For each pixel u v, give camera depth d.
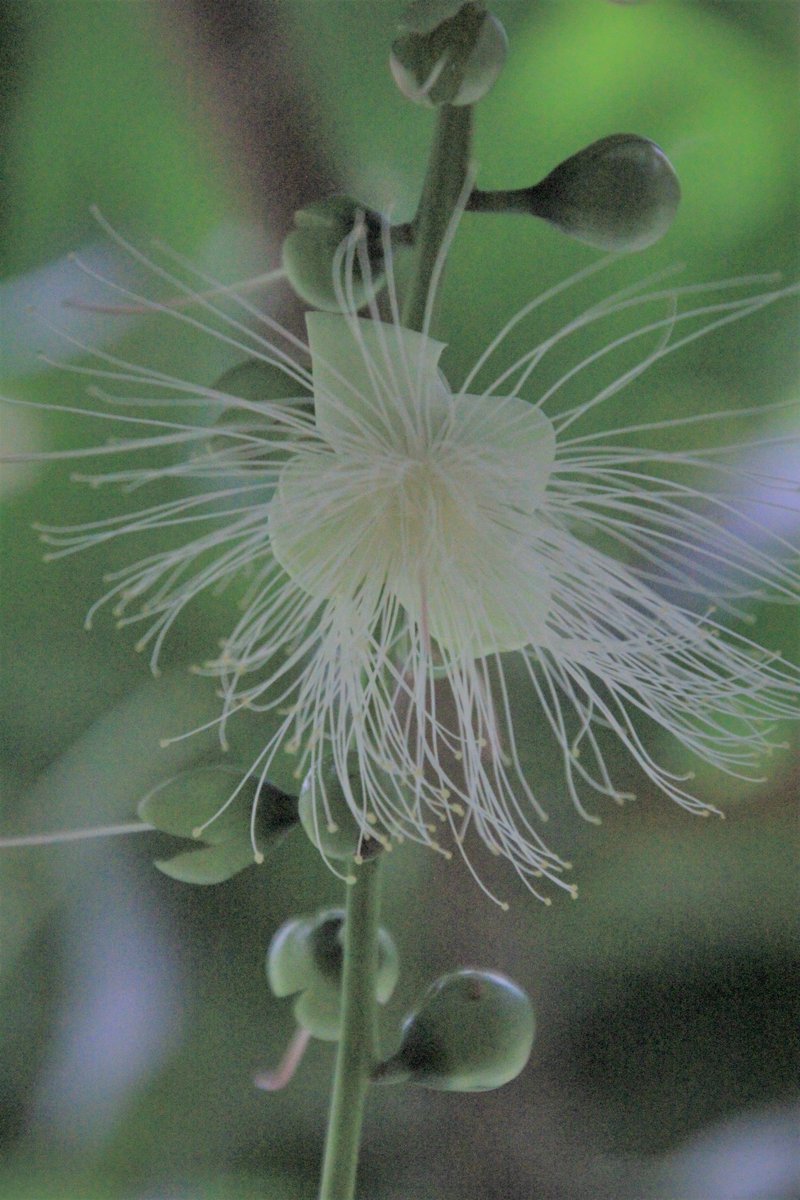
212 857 0.45
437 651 0.48
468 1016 0.45
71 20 0.64
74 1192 0.61
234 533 0.47
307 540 0.46
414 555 0.47
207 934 0.68
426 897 0.64
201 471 0.46
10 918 0.65
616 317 0.65
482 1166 0.64
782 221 0.67
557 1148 0.64
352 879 0.45
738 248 0.67
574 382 0.65
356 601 0.47
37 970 0.65
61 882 0.66
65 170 0.67
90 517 0.68
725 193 0.66
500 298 0.66
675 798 0.47
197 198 0.65
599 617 0.48
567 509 0.47
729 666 0.47
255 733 0.66
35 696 0.69
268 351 0.61
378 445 0.46
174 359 0.64
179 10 0.60
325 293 0.45
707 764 0.64
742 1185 0.60
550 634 0.47
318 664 0.47
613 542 0.50
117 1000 0.65
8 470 0.66
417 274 0.45
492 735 0.46
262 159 0.61
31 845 0.66
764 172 0.66
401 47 0.45
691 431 0.64
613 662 0.47
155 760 0.66
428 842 0.45
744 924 0.67
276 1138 0.65
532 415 0.46
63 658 0.69
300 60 0.61
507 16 0.65
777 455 0.55
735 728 0.62
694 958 0.67
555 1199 0.63
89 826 0.66
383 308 0.49
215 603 0.68
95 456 0.67
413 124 0.64
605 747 0.65
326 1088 0.66
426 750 0.46
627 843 0.67
